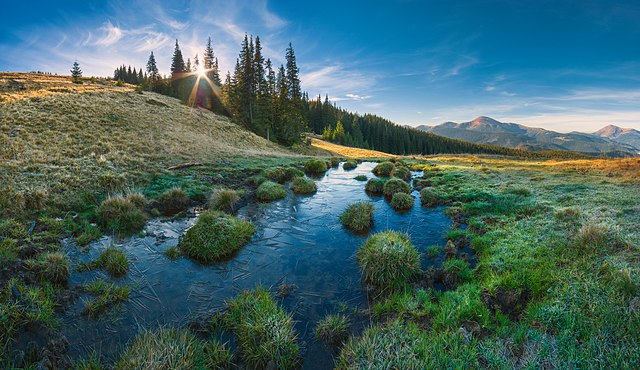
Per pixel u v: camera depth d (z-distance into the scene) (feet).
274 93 207.82
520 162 115.34
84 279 24.76
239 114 184.24
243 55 192.85
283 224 42.14
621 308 16.67
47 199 37.11
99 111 96.78
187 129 117.91
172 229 37.73
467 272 26.05
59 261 24.32
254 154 108.06
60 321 19.49
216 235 32.24
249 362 17.44
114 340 18.74
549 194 49.03
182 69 244.22
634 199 39.11
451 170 89.20
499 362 14.83
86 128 79.56
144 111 118.11
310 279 27.14
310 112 360.89
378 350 16.46
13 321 17.40
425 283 25.30
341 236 37.96
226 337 19.49
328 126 339.77
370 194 63.10
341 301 23.75
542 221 35.12
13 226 30.19
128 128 90.79
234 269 28.71
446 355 15.56
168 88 225.35
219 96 224.33
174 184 55.11
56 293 21.88
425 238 36.68
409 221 43.57
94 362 16.61
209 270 28.35
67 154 58.85
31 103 87.04
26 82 139.23
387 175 90.17
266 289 25.30
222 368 16.90
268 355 17.47
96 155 61.62
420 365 15.02
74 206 38.73
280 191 58.80
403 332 18.12
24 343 17.13
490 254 28.91
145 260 29.30
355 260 30.99
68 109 89.76
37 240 29.04
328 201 56.34
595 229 26.37
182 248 31.60
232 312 21.42
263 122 182.29
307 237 37.55
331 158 130.11
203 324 20.39
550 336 16.28
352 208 44.65
